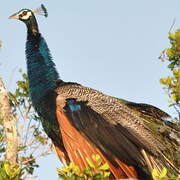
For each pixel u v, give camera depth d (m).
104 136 11.77
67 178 9.16
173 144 12.16
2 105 10.77
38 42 13.31
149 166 11.50
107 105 12.20
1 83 10.95
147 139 11.76
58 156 12.55
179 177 10.48
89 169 9.43
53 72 12.97
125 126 11.89
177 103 11.27
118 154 11.67
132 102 13.10
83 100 12.20
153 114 12.84
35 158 11.30
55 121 12.30
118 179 11.42
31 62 13.09
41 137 11.73
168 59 11.73
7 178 9.38
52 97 12.37
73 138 11.73
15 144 10.54
